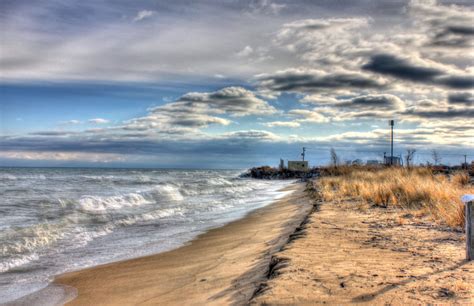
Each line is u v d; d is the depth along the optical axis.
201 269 7.00
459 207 9.82
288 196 26.20
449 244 7.41
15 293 6.12
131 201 19.98
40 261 8.13
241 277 6.00
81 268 7.59
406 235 8.45
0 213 14.32
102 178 44.62
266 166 93.44
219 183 43.75
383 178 25.80
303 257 6.36
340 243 7.61
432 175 23.91
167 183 36.78
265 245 8.67
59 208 15.88
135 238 10.76
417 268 5.61
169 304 5.20
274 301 4.30
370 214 12.05
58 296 5.97
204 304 4.92
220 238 10.58
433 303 4.12
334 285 4.81
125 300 5.61
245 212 17.20
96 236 10.92
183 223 13.66
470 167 33.31
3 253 8.54
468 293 4.40
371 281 4.96
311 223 10.28
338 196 18.80
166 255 8.63
